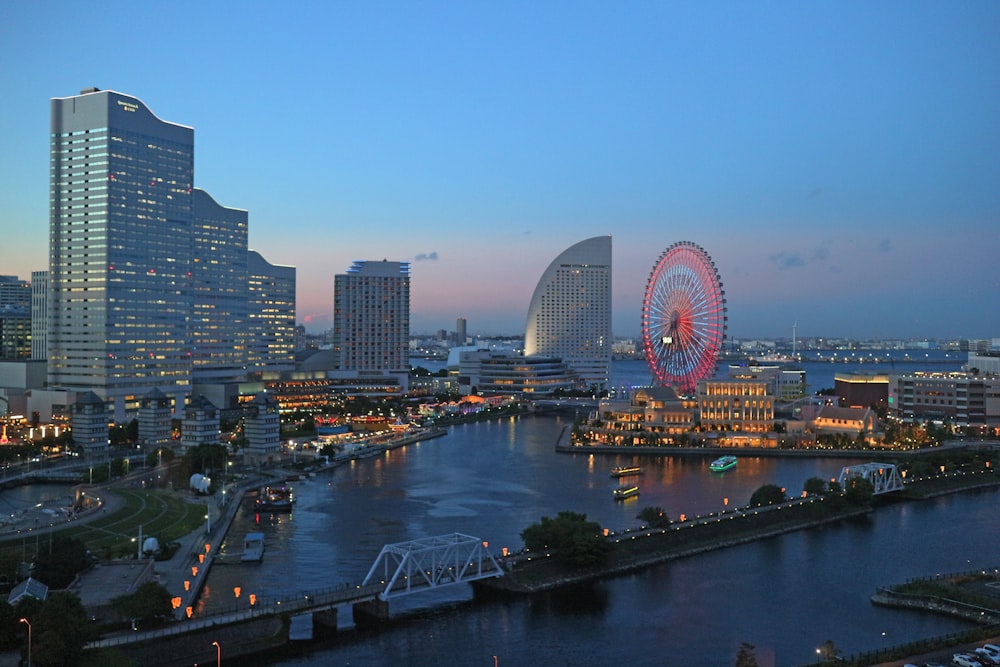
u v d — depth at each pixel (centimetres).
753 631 18088
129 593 18262
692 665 16450
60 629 15100
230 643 16962
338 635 18038
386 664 16575
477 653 17088
